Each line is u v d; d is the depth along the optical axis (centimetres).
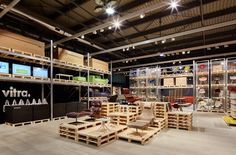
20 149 391
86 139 431
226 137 491
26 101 809
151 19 779
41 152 374
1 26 722
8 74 629
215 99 1065
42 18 673
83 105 942
